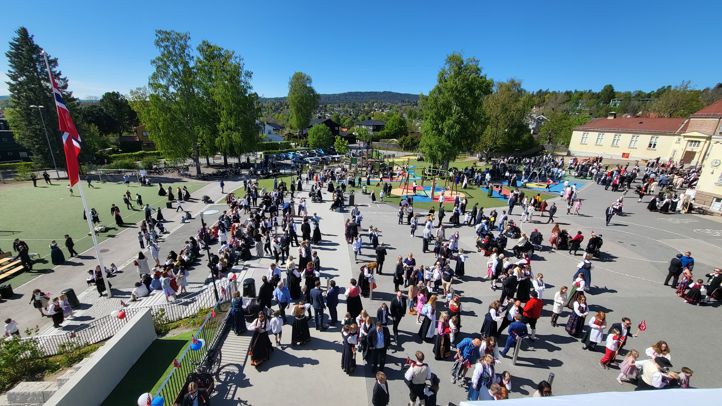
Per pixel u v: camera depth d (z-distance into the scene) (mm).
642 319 12664
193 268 18328
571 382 9477
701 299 13727
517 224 23828
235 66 47781
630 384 9367
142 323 11164
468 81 39719
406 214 25984
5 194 35094
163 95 44031
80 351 11836
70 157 14125
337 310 13141
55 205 30938
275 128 113000
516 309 10586
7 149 56250
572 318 11375
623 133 53031
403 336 11453
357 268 17047
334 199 29391
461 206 25922
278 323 10797
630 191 33656
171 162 50500
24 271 18359
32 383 9750
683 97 64000
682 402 3418
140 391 9586
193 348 9508
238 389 9141
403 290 14250
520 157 58938
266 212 27688
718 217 25422
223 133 49062
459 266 15766
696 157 43250
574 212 26297
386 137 99125
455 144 41469
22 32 42469
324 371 9844
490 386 8062
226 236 20672
